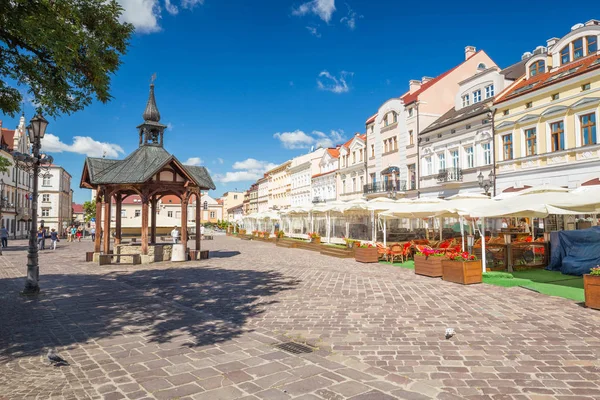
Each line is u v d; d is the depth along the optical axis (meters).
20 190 60.28
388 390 4.55
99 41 8.14
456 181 29.94
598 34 23.47
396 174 38.47
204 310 8.85
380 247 19.28
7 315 8.39
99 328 7.36
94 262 19.92
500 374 4.99
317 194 56.53
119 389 4.62
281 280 13.24
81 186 21.44
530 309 8.50
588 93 21.67
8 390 4.59
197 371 5.18
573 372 5.02
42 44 6.37
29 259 10.63
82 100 8.41
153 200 23.95
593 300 8.41
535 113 24.62
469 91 32.34
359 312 8.45
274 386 4.69
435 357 5.63
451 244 18.77
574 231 14.24
